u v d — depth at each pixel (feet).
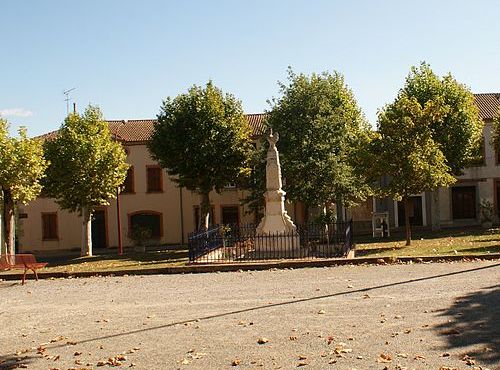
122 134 137.39
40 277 59.98
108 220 135.23
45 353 30.09
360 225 131.13
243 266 57.52
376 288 42.47
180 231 134.72
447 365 24.45
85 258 103.91
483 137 135.13
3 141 91.71
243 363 26.37
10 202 95.04
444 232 115.96
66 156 106.01
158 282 52.37
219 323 34.35
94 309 41.01
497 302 35.50
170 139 108.37
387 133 84.94
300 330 31.53
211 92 111.86
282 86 109.19
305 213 117.80
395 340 28.53
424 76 122.01
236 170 109.81
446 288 40.96
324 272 52.39
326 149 103.09
